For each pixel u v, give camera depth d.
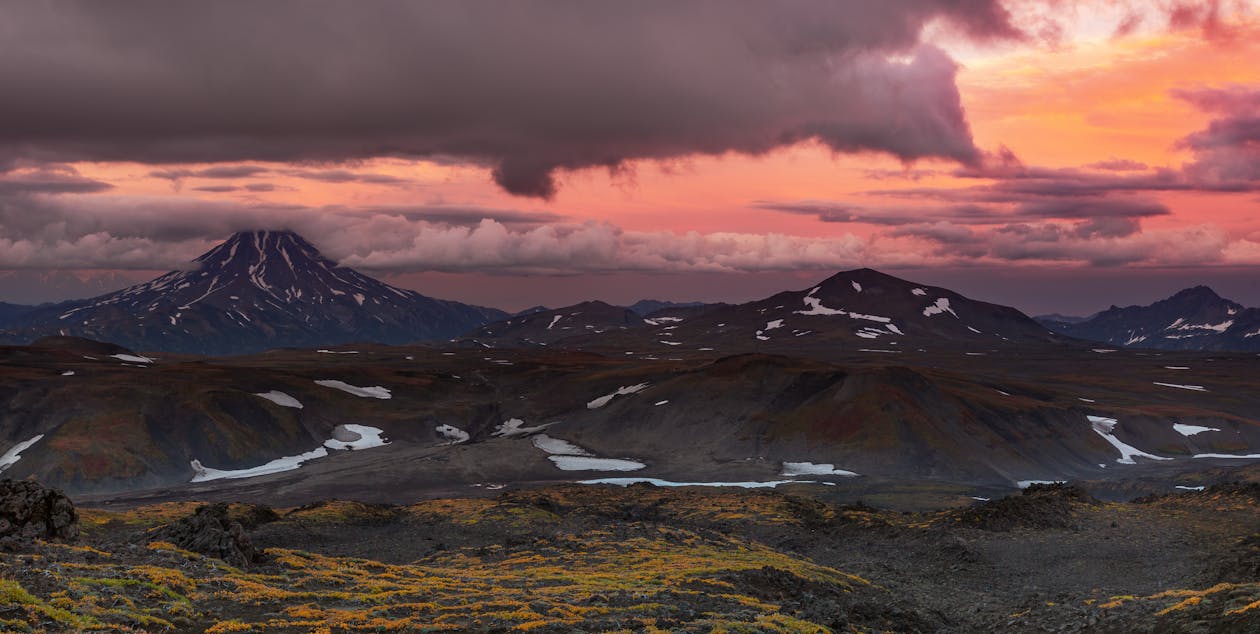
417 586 66.31
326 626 49.78
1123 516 123.81
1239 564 82.62
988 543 111.06
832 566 104.12
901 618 70.56
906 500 197.12
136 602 49.94
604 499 168.88
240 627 47.91
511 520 136.12
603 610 58.44
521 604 58.25
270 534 123.62
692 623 55.19
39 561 55.44
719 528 136.00
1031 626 66.62
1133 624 58.62
